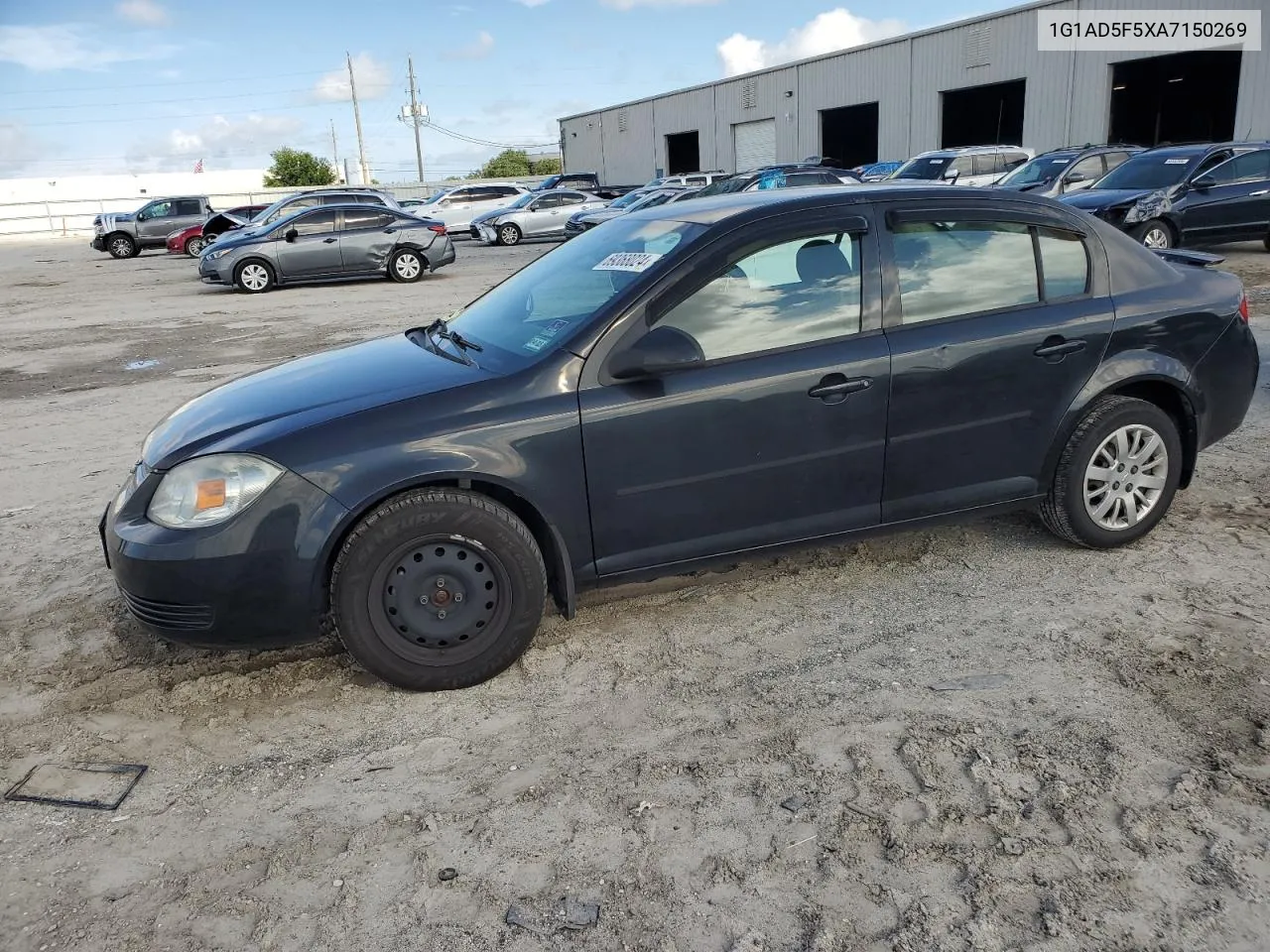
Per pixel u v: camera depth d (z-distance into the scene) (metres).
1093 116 28.28
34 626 4.01
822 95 37.72
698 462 3.50
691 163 48.16
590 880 2.46
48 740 3.18
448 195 31.92
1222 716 3.03
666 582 4.22
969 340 3.77
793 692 3.31
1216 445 5.73
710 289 3.52
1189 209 13.56
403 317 13.06
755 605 3.98
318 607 3.22
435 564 3.26
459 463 3.21
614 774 2.89
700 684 3.40
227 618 3.16
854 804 2.69
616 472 3.41
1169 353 4.11
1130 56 26.97
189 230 28.38
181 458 3.27
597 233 4.35
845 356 3.62
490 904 2.39
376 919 2.36
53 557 4.75
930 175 21.05
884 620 3.80
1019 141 34.00
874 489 3.79
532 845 2.60
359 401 3.36
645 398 3.39
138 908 2.42
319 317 13.39
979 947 2.19
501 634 3.37
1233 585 3.93
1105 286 4.07
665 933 2.28
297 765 3.02
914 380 3.71
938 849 2.50
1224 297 4.30
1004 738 2.97
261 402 3.56
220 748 3.12
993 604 3.88
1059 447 4.04
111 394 8.73
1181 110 34.62
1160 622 3.65
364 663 3.29
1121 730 2.98
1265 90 24.45
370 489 3.14
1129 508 4.20
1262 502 4.82
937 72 32.69
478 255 24.91
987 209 3.90
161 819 2.77
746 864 2.49
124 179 62.44
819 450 3.64
